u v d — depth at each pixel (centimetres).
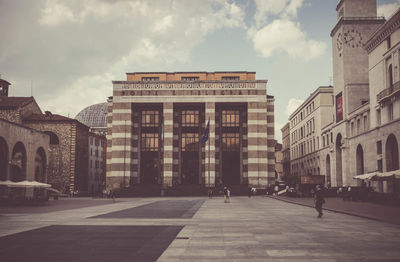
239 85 6994
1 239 1329
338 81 6225
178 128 7294
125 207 3219
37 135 4981
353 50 5981
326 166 7000
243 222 1892
